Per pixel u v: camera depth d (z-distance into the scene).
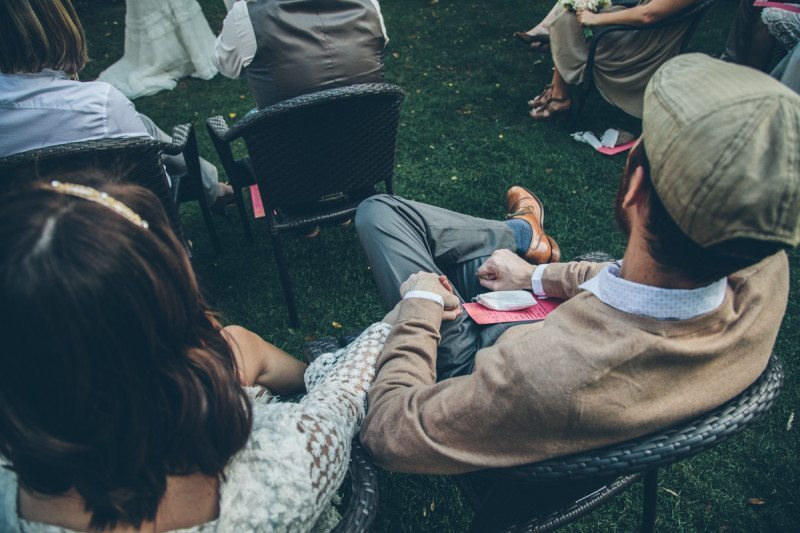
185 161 2.35
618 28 2.94
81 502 0.67
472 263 1.71
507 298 1.45
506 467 0.86
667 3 2.79
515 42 4.55
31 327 0.52
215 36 4.79
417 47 4.51
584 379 0.75
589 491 1.19
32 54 1.54
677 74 0.68
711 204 0.62
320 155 1.91
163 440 0.65
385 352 1.16
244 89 4.11
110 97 1.71
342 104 1.77
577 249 2.64
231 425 0.70
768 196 0.59
